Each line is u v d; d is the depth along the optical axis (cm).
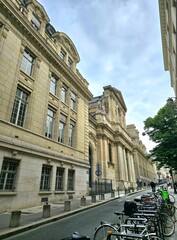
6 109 1279
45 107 1728
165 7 1867
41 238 663
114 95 4984
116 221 895
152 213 655
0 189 1148
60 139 1975
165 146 2055
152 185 2386
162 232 600
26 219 911
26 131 1430
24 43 1577
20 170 1291
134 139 7256
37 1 1875
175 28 1445
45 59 1853
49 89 1847
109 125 4194
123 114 5516
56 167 1723
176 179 4012
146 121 2258
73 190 1966
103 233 509
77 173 2095
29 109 1524
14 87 1384
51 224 873
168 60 2712
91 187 2669
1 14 1379
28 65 1644
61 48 2256
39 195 1430
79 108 2472
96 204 1498
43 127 1650
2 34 1357
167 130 2114
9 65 1371
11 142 1235
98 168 1828
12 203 1178
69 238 383
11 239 659
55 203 1529
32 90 1594
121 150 4322
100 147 3491
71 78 2267
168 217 686
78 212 1191
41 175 1536
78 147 2256
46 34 1972
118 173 3916
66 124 2098
